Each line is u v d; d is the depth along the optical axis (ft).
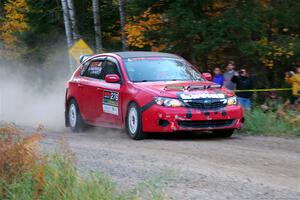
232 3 73.77
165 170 28.89
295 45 73.56
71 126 52.75
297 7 74.33
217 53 78.18
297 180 28.19
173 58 48.65
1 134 26.11
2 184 23.79
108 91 46.80
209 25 71.61
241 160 33.14
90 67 51.65
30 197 22.93
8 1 117.50
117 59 47.70
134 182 27.63
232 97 43.37
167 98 41.50
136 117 42.70
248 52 71.77
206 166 31.37
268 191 26.14
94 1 94.02
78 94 51.52
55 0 98.84
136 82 44.62
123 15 91.91
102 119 47.96
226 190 26.30
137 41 78.23
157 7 77.61
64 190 22.70
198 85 43.37
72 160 25.80
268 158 33.78
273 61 77.82
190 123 41.57
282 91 77.30
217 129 42.50
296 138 43.42
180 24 72.38
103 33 102.94
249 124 47.21
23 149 24.70
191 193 25.77
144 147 38.55
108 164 32.17
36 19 100.53
